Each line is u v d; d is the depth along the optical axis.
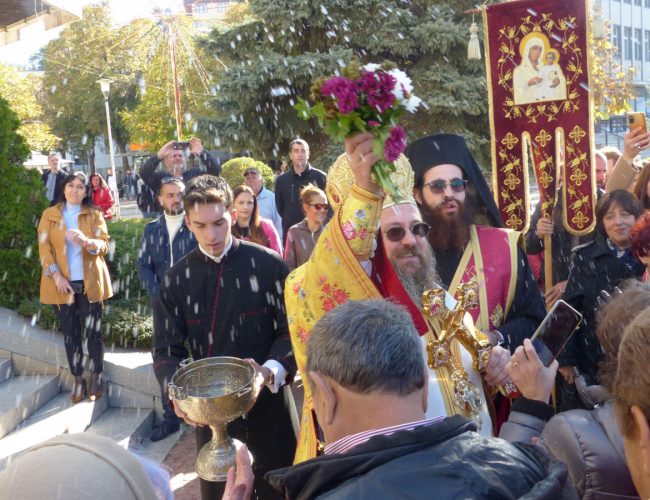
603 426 1.67
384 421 1.43
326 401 1.49
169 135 26.12
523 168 4.41
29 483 1.00
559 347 2.04
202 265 3.09
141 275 4.95
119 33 28.97
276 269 3.13
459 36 13.56
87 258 5.09
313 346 1.54
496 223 3.17
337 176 2.44
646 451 1.25
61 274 5.06
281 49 14.59
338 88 1.89
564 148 4.34
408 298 2.25
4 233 6.21
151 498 1.09
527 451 1.38
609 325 1.93
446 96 13.46
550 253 4.39
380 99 1.88
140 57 26.05
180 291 3.09
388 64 1.95
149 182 6.58
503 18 4.33
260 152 15.01
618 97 15.20
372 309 1.56
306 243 5.58
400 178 2.31
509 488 1.24
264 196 7.36
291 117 14.41
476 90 13.94
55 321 5.86
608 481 1.60
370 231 2.16
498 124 4.43
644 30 35.41
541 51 4.29
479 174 3.08
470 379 2.35
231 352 3.10
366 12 13.78
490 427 2.34
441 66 13.95
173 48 19.78
